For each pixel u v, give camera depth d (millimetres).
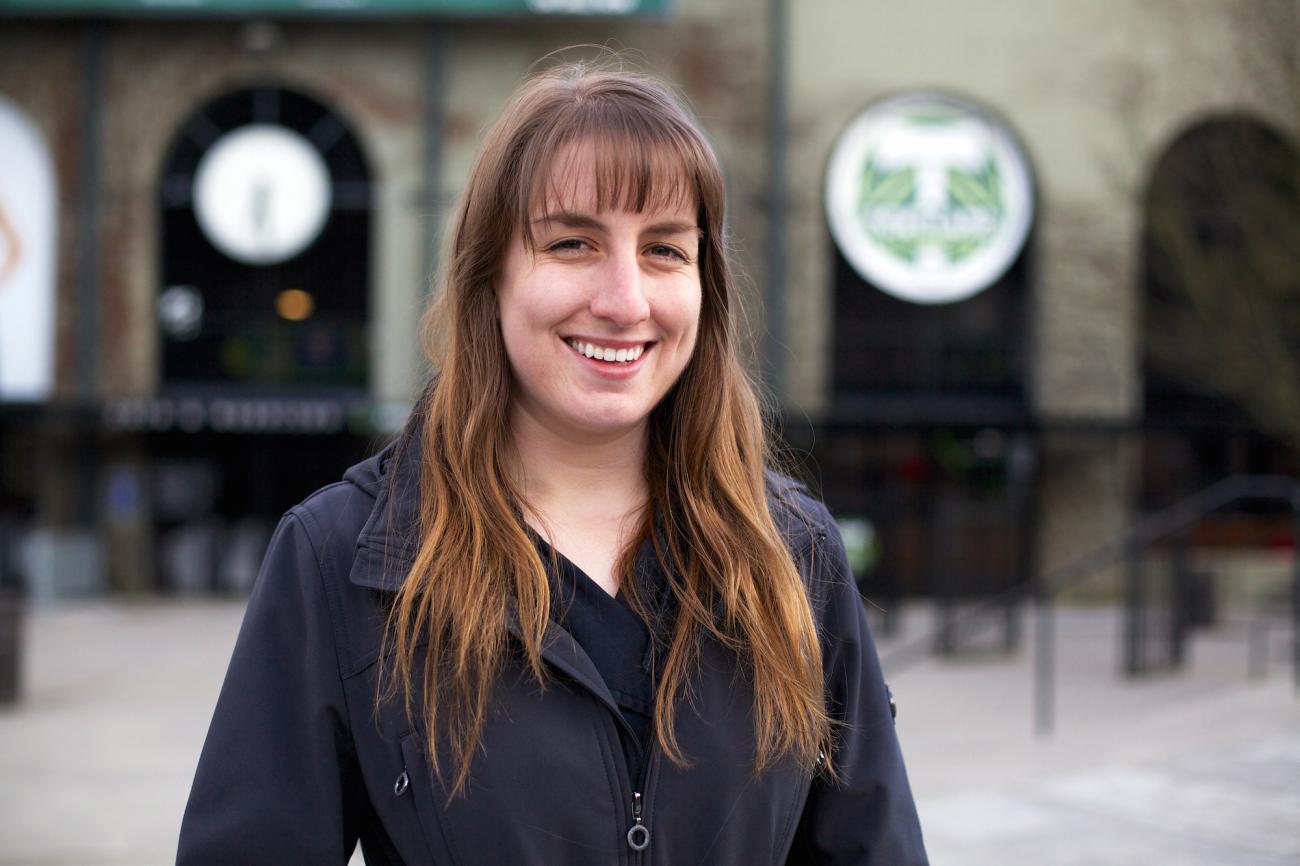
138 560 16641
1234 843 5188
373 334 16719
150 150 16578
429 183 16469
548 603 1478
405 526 1530
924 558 16250
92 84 16422
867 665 1709
